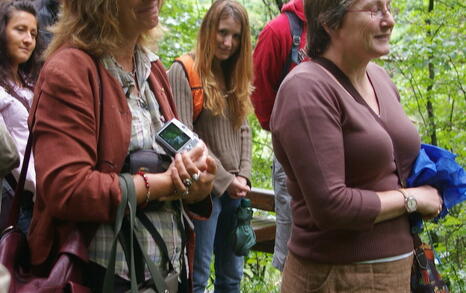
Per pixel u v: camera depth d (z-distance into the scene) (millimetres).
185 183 1897
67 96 1766
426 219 2172
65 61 1806
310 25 2146
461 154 5809
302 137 1970
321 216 1956
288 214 3551
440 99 6816
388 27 2029
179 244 2010
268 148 7871
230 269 3637
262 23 8234
